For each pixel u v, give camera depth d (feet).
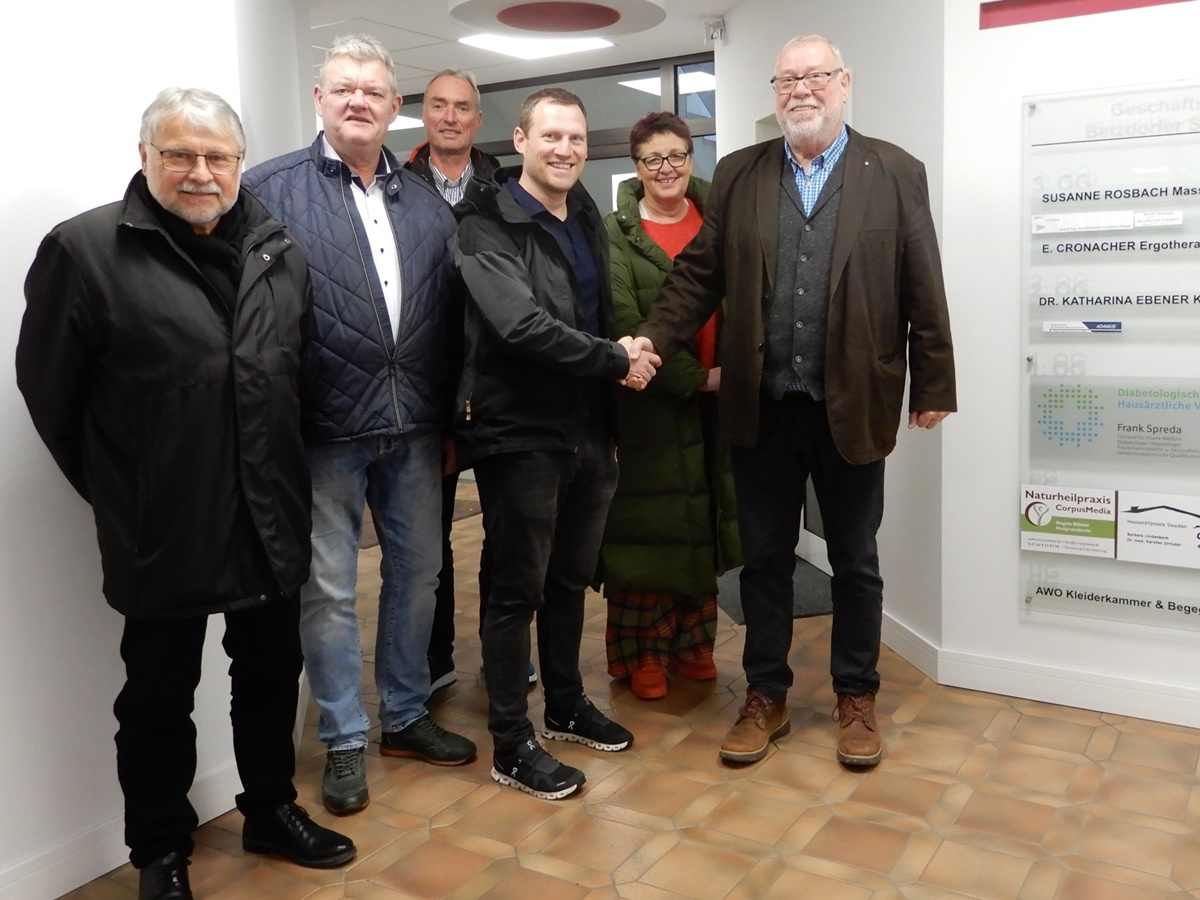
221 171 5.98
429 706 10.07
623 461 9.77
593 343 7.59
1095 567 9.36
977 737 8.96
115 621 7.19
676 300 8.91
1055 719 9.30
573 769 8.22
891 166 8.08
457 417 7.83
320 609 7.87
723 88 18.02
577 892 6.79
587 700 9.18
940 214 9.77
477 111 10.39
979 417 9.73
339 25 18.25
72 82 6.71
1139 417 9.00
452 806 8.01
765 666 8.91
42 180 6.57
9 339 6.47
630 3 13.76
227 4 7.79
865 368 8.00
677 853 7.22
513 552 7.92
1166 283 8.77
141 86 7.13
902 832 7.42
